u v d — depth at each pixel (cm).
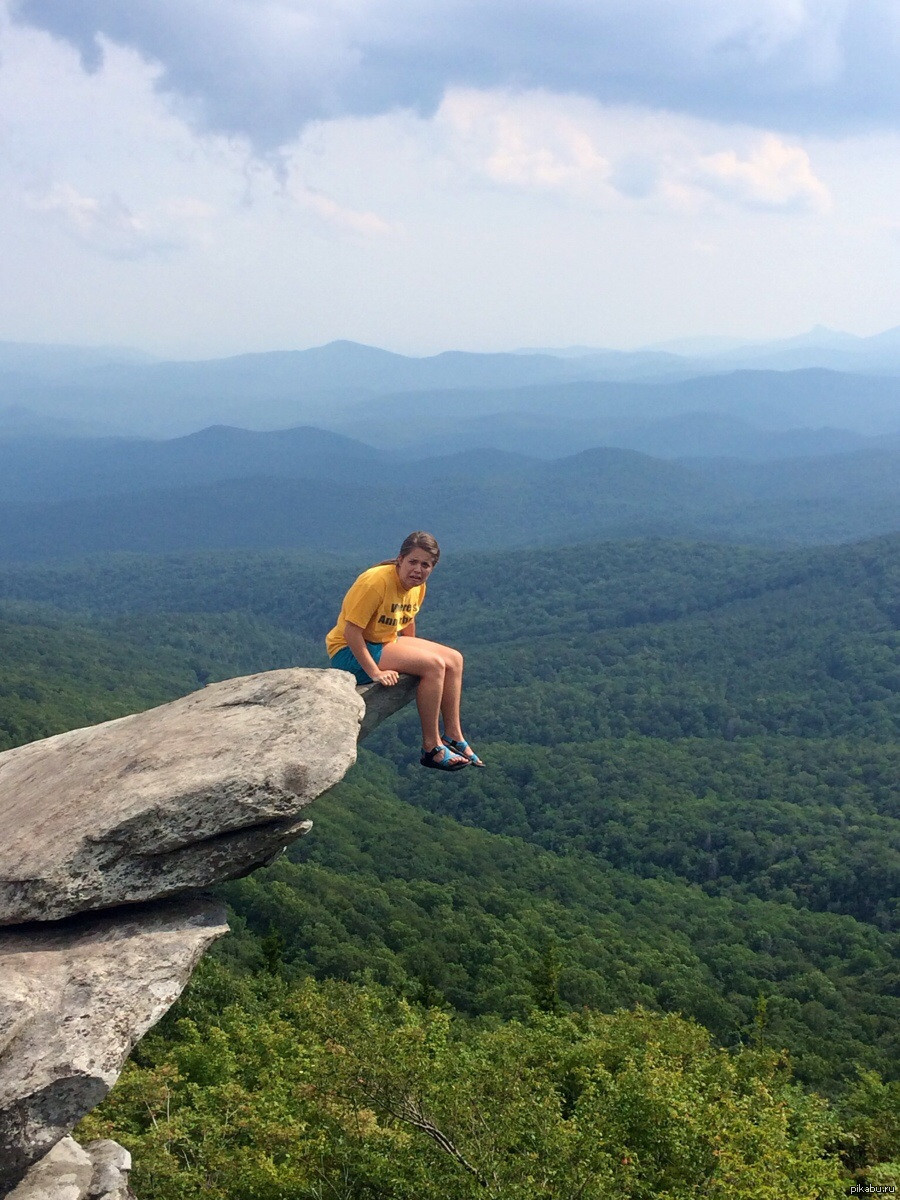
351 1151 1285
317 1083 1380
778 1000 6825
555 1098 1352
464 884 9531
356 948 6600
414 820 11831
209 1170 1427
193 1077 1962
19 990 544
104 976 567
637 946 8006
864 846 10362
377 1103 1305
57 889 584
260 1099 1573
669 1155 1438
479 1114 1272
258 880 7869
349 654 793
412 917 7844
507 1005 5691
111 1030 547
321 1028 1912
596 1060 1941
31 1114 519
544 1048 2036
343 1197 1285
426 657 794
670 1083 1542
